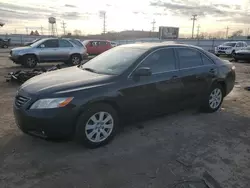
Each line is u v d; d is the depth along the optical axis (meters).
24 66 12.91
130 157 3.34
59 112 3.17
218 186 2.76
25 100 3.31
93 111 3.43
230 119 5.00
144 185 2.75
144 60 4.07
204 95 5.06
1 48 33.28
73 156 3.32
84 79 3.63
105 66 4.19
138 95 3.88
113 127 3.70
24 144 3.61
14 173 2.91
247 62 18.61
